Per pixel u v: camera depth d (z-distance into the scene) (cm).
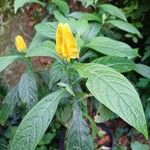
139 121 26
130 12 63
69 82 34
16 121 56
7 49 58
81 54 42
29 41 59
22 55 38
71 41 28
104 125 61
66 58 30
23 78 40
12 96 42
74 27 39
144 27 66
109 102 26
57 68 37
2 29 58
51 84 38
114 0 64
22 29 59
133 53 37
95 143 58
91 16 45
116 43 37
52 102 31
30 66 40
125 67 36
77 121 34
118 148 61
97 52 40
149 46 62
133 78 62
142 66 44
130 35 62
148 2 62
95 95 26
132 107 26
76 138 33
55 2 46
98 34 45
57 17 41
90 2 50
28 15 59
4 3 57
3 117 42
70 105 42
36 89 40
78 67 29
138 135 63
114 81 27
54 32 39
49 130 57
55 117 51
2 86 55
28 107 39
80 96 37
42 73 44
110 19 49
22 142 30
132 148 57
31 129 30
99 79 27
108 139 60
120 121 65
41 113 30
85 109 39
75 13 46
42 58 60
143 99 62
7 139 55
